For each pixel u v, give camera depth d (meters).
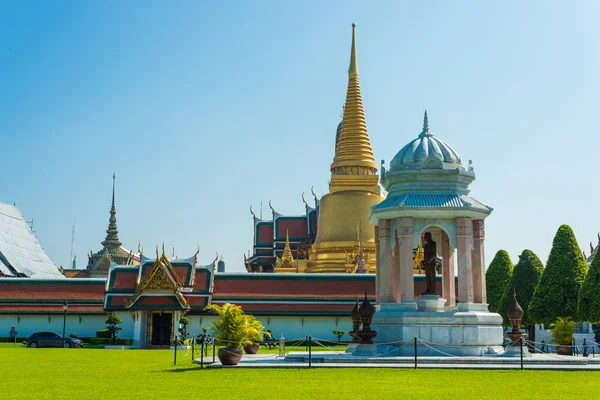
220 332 43.19
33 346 80.12
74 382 34.25
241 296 89.88
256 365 41.19
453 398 27.31
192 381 33.97
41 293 91.19
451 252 52.62
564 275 68.69
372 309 44.19
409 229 47.19
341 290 90.94
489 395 28.22
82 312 89.25
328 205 120.19
